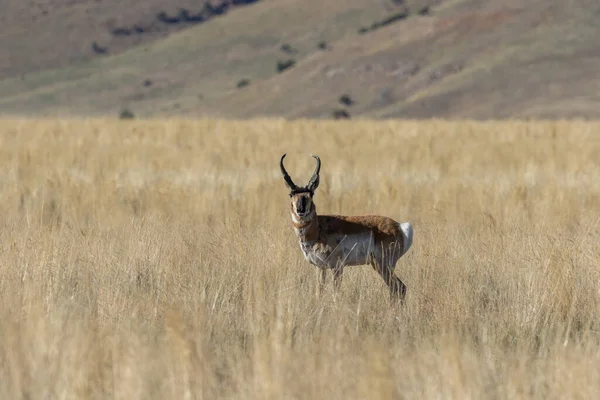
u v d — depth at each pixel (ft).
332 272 129.29
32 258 129.80
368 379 81.71
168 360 90.02
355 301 122.11
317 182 128.57
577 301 116.26
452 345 87.56
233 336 106.22
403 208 200.23
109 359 89.97
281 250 135.23
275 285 121.19
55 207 201.87
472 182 240.94
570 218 188.34
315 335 102.63
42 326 89.71
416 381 84.23
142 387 83.05
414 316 113.39
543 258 129.80
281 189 219.41
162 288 122.93
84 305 118.73
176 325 92.22
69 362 85.76
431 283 122.11
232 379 88.89
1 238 151.64
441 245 138.21
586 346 95.91
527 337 106.73
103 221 186.39
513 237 145.59
